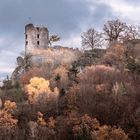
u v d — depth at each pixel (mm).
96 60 167000
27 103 139500
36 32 170500
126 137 114125
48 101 139375
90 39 180500
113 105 130250
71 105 133500
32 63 167250
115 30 181000
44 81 149750
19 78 163500
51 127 122750
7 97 145500
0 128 120750
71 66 164250
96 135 114812
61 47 176000
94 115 126500
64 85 149750
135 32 182500
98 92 137875
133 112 125688
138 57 163375
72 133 118500
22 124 125125
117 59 164875
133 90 137625
